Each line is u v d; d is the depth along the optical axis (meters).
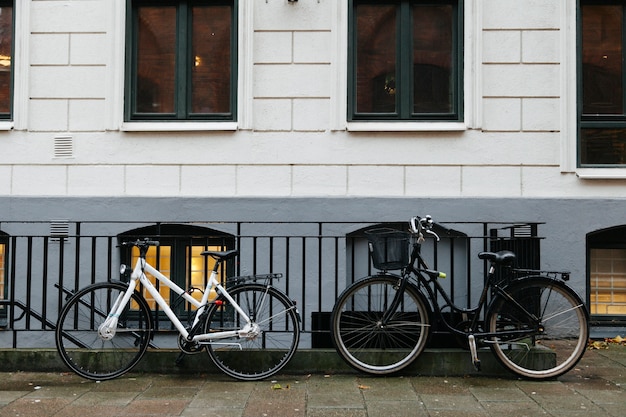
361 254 7.07
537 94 7.04
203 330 5.23
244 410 4.43
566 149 7.00
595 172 6.99
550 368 5.26
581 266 6.93
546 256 6.93
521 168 7.01
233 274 7.05
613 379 5.29
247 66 7.11
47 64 7.20
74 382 5.16
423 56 7.28
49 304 7.04
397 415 4.33
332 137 7.07
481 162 7.01
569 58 7.03
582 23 7.29
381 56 7.29
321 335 6.73
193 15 7.34
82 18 7.20
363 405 4.55
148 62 7.37
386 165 7.05
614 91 7.25
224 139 7.10
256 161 7.08
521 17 7.08
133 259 7.18
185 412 4.39
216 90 7.33
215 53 7.35
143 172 7.12
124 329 5.33
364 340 5.43
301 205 6.98
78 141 7.14
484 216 6.94
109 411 4.41
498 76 7.07
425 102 7.27
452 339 5.74
